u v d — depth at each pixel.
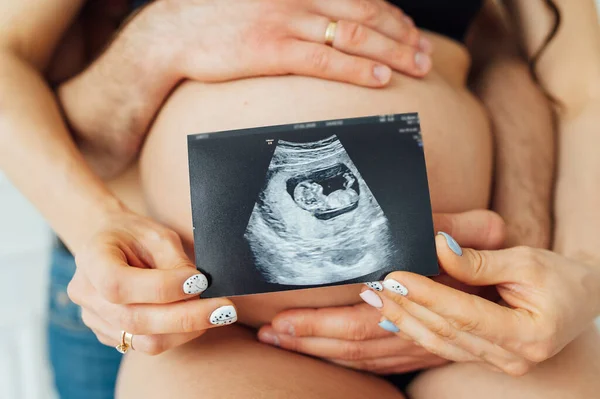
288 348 0.80
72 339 1.13
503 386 0.77
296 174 0.69
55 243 1.14
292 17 0.79
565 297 0.69
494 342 0.66
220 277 0.66
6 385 1.45
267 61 0.78
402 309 0.70
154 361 0.78
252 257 0.67
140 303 0.65
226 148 0.70
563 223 0.92
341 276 0.66
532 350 0.67
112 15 1.03
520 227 0.92
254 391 0.70
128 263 0.69
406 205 0.67
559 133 1.00
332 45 0.79
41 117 0.83
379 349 0.78
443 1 0.99
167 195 0.82
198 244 0.67
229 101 0.80
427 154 0.81
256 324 0.85
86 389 1.16
